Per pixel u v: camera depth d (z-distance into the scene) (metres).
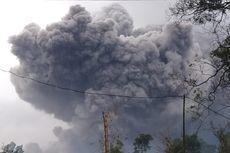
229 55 13.25
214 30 13.35
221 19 13.22
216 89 14.16
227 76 13.69
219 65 13.68
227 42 13.27
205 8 13.16
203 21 13.34
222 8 13.03
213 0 12.99
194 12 13.40
